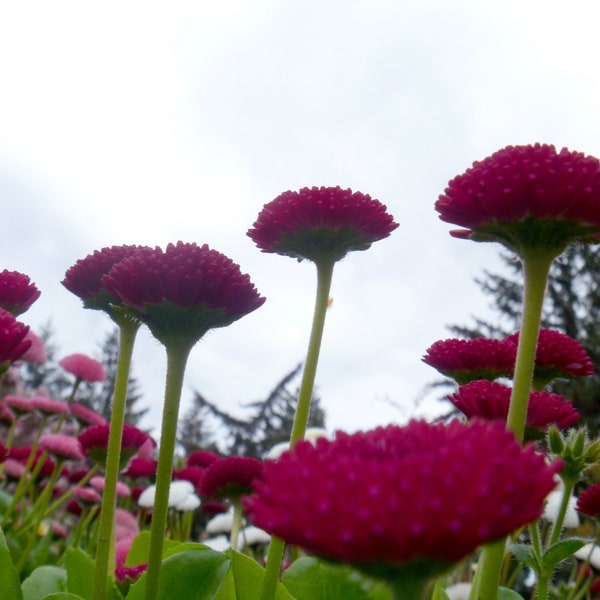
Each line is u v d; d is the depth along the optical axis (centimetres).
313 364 23
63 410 54
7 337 19
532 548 22
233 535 37
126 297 19
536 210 17
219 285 19
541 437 24
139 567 26
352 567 10
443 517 9
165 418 19
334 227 24
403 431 12
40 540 54
